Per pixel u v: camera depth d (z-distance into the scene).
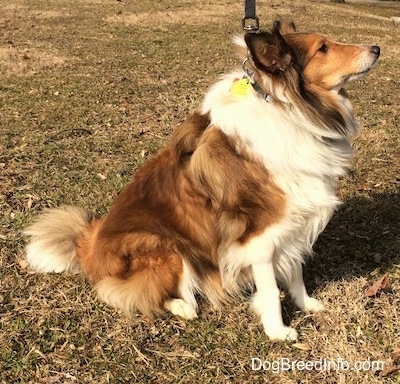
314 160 1.08
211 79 2.76
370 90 2.60
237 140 1.06
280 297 1.25
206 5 5.71
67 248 1.28
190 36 3.97
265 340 1.14
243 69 1.12
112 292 1.19
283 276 1.18
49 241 1.28
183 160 1.13
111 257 1.18
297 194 1.07
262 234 1.09
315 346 1.13
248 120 1.05
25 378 1.06
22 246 1.39
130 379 1.07
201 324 1.19
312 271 1.33
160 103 2.37
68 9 5.24
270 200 1.07
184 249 1.16
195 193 1.12
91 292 1.26
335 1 8.41
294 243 1.15
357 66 1.08
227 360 1.10
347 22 4.98
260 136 1.04
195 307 1.21
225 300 1.24
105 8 5.39
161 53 3.37
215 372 1.08
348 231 1.46
